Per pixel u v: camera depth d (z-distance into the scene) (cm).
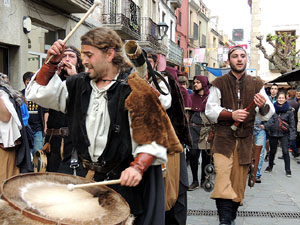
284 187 649
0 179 365
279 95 777
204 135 598
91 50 212
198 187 623
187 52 3316
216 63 4516
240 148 366
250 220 452
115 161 213
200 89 617
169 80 304
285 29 2439
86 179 211
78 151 221
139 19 1753
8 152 369
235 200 369
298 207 516
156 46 2109
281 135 773
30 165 382
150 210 212
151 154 195
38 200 176
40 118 570
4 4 811
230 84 376
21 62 881
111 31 218
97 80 219
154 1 2220
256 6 2489
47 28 1047
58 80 223
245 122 366
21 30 878
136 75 206
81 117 218
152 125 198
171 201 328
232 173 370
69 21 1120
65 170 230
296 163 959
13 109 362
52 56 212
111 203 188
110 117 210
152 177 214
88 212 173
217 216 466
